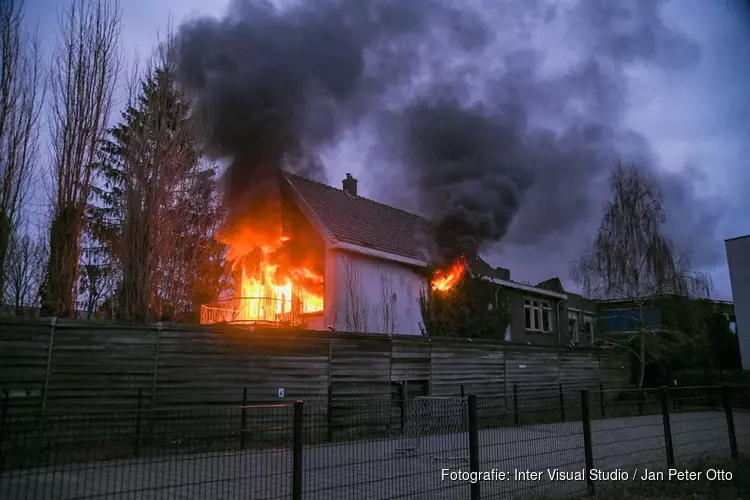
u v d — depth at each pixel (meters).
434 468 5.17
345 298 15.75
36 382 8.08
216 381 9.67
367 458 4.86
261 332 10.31
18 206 11.55
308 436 4.84
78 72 11.69
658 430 6.94
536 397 6.85
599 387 17.39
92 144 11.59
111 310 12.81
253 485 4.51
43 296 10.88
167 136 12.62
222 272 16.41
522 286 22.83
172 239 12.31
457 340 13.70
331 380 11.07
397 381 12.17
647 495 5.91
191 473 3.91
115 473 3.33
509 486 5.44
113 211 12.51
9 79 11.45
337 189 19.69
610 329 30.67
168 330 9.34
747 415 8.44
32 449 3.07
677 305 24.62
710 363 23.73
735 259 26.16
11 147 11.34
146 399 8.95
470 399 4.94
